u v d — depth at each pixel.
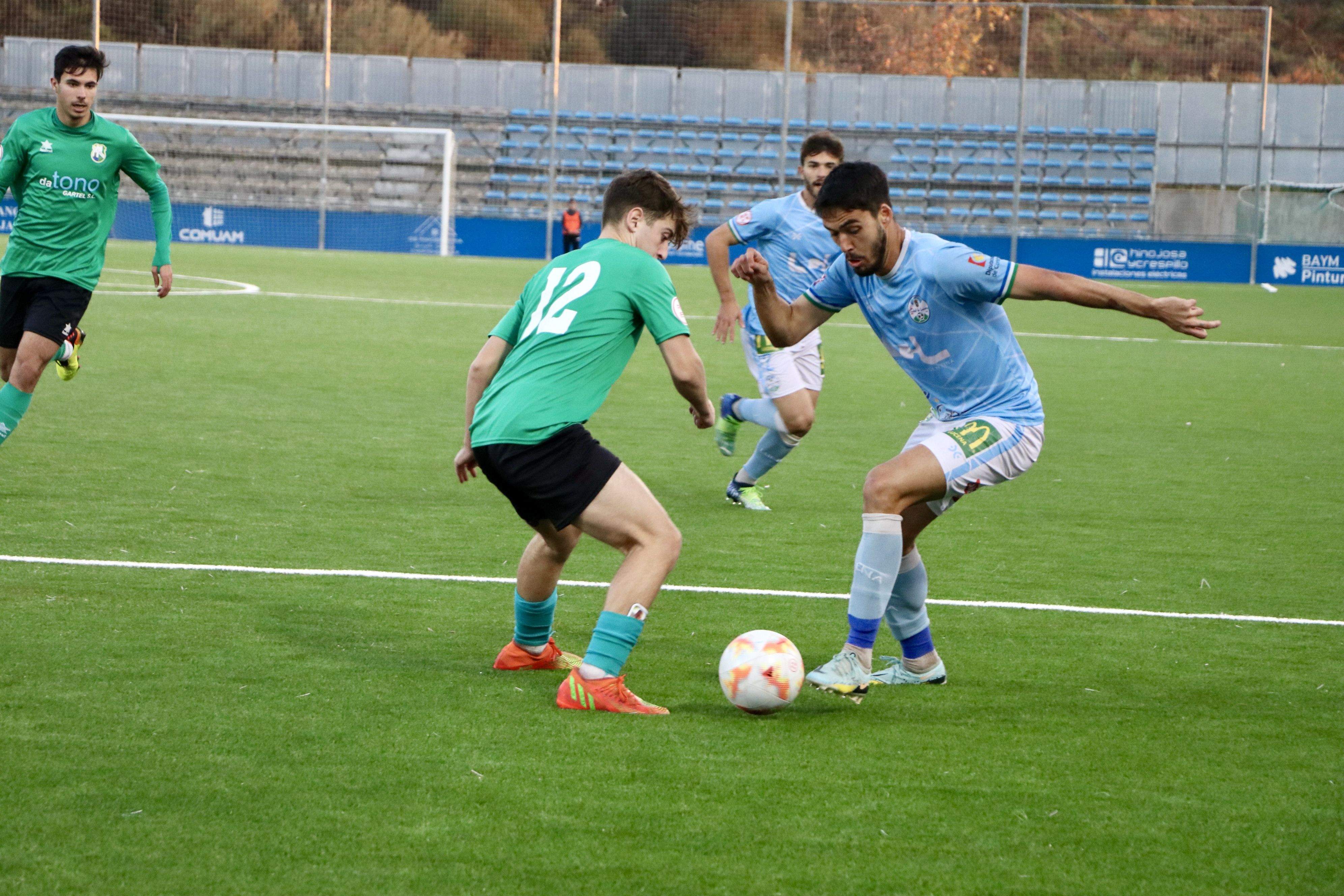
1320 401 21.31
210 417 15.96
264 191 58.78
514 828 5.14
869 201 6.93
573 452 6.61
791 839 5.13
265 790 5.43
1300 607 9.27
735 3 61.62
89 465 12.73
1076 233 57.16
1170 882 4.86
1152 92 57.69
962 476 7.05
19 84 58.75
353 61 59.41
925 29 61.72
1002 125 58.38
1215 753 6.27
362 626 8.05
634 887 4.68
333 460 13.73
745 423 17.92
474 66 59.44
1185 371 25.12
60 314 11.66
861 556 7.01
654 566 6.64
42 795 5.29
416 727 6.25
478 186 58.94
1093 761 6.11
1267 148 57.94
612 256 6.86
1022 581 9.87
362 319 28.61
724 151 58.56
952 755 6.15
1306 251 50.50
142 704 6.41
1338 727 6.71
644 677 7.32
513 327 7.06
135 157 12.16
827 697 7.07
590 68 59.34
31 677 6.75
